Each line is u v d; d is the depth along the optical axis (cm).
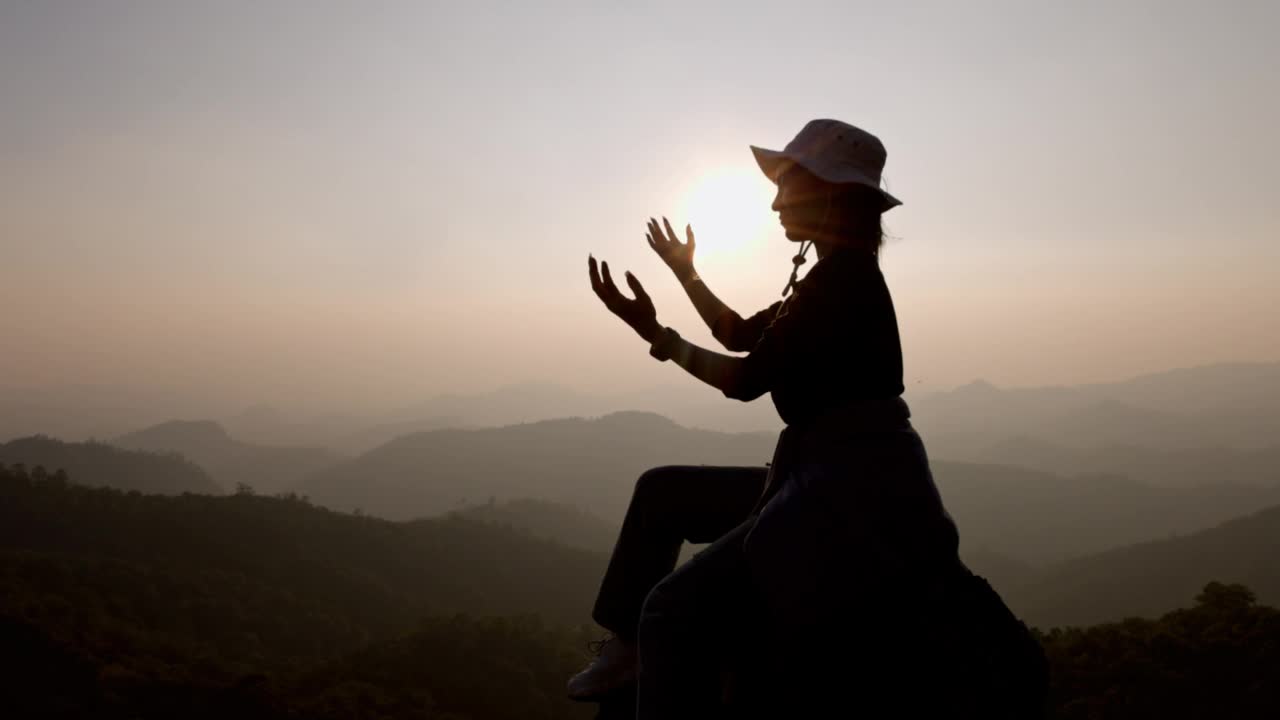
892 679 178
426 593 16500
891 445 183
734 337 245
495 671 9206
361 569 16975
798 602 177
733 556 193
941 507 183
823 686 183
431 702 8069
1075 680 3522
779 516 183
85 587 11969
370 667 8981
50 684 7875
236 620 12606
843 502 179
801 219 203
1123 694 3247
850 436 183
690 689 189
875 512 177
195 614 12325
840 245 198
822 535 178
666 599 194
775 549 181
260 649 11700
